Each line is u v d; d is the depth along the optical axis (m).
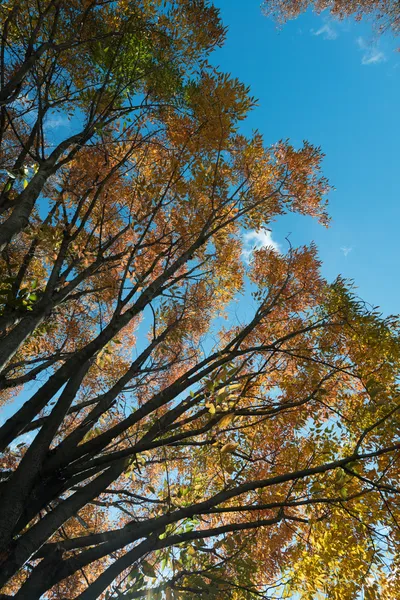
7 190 5.30
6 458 6.53
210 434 4.41
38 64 5.64
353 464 3.42
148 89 6.62
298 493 4.82
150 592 3.39
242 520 5.22
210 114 5.50
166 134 6.58
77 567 3.36
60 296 4.74
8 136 6.63
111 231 7.02
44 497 3.75
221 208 5.64
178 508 4.00
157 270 6.90
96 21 6.32
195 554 4.01
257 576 4.98
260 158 6.05
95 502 5.33
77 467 3.76
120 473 4.20
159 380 7.21
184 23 6.41
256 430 5.26
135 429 5.77
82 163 5.87
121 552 6.36
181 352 6.66
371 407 3.81
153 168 6.45
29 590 3.17
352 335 5.48
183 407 4.46
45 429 3.99
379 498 4.23
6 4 5.58
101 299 6.97
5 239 4.16
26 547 3.27
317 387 4.38
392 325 5.43
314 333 5.75
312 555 4.52
